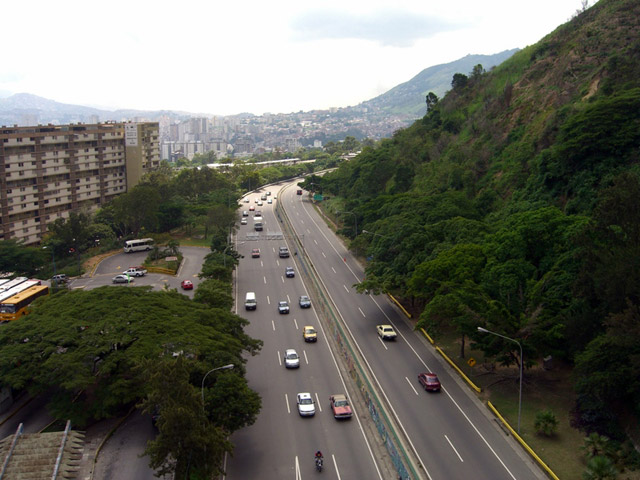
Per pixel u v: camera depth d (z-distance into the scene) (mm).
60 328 53500
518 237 67062
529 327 53875
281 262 113812
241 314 83000
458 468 43625
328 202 172875
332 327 73688
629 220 51625
